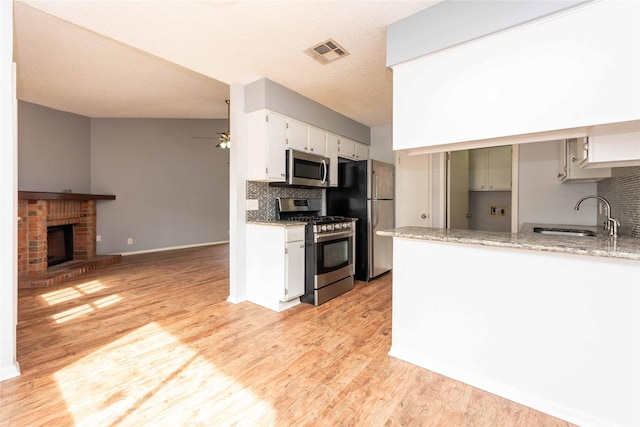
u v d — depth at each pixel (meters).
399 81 1.95
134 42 2.26
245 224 3.15
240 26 2.05
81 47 2.89
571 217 2.75
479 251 1.67
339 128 4.07
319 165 3.63
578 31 1.38
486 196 4.41
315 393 1.61
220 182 7.04
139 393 1.59
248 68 2.72
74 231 4.89
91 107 4.85
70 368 1.82
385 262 4.24
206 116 6.00
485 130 1.63
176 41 2.24
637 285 1.28
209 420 1.40
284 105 3.15
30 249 3.85
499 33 1.58
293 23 2.01
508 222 4.25
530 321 1.52
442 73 1.78
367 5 1.80
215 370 1.81
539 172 2.88
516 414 1.46
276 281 2.87
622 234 2.03
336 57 2.52
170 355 1.99
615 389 1.33
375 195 4.00
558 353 1.45
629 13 1.28
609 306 1.33
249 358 1.96
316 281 2.99
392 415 1.44
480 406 1.51
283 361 1.92
